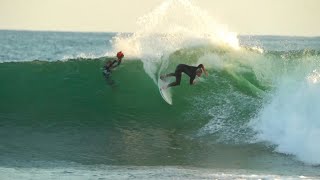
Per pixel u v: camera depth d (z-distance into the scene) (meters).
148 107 62.44
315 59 63.53
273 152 50.25
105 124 59.16
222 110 59.62
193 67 58.56
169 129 57.81
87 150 50.53
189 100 62.00
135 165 45.78
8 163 45.56
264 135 53.28
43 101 64.19
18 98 64.62
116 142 53.22
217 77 64.75
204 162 47.12
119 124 59.28
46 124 58.62
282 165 46.22
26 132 56.12
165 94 63.22
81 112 61.84
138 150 50.72
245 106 59.38
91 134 55.72
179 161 47.44
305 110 52.25
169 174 41.97
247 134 54.44
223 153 50.09
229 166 45.84
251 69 64.44
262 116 55.41
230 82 63.91
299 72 61.97
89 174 41.78
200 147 51.88
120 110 62.41
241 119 57.44
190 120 59.12
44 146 51.50
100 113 61.81
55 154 49.00
